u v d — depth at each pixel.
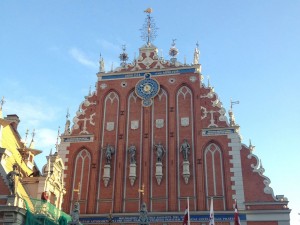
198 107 40.88
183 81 42.31
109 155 40.06
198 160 38.53
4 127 35.75
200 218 36.12
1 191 29.30
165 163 39.19
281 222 35.00
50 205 32.06
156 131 40.78
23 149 37.97
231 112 40.16
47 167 33.91
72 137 41.78
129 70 43.97
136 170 39.34
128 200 38.22
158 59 43.91
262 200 36.03
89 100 43.41
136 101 42.62
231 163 37.94
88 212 38.12
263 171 37.16
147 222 32.88
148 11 47.44
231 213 35.88
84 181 39.69
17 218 27.56
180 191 37.69
